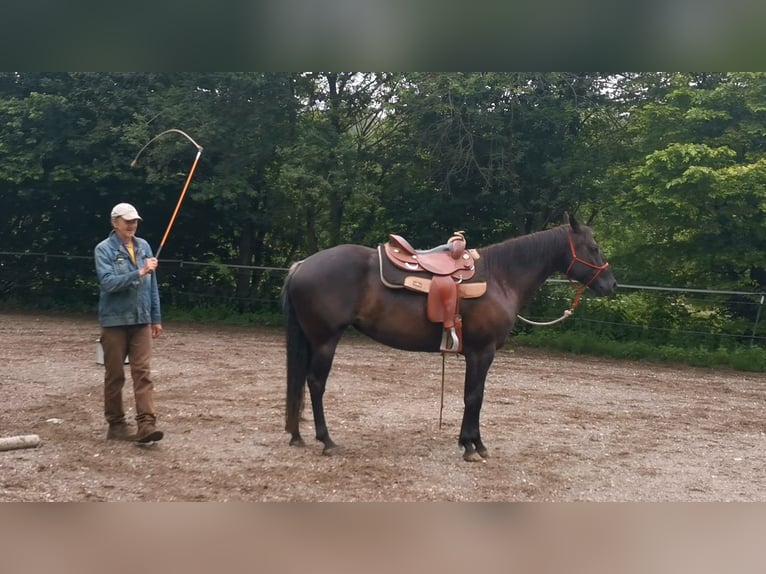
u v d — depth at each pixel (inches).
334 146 641.6
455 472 238.7
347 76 681.0
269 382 393.1
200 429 284.2
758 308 570.3
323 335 251.1
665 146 550.6
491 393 390.3
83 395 341.1
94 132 660.1
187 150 646.5
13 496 200.1
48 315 696.4
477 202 649.0
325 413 322.7
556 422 324.8
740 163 536.4
